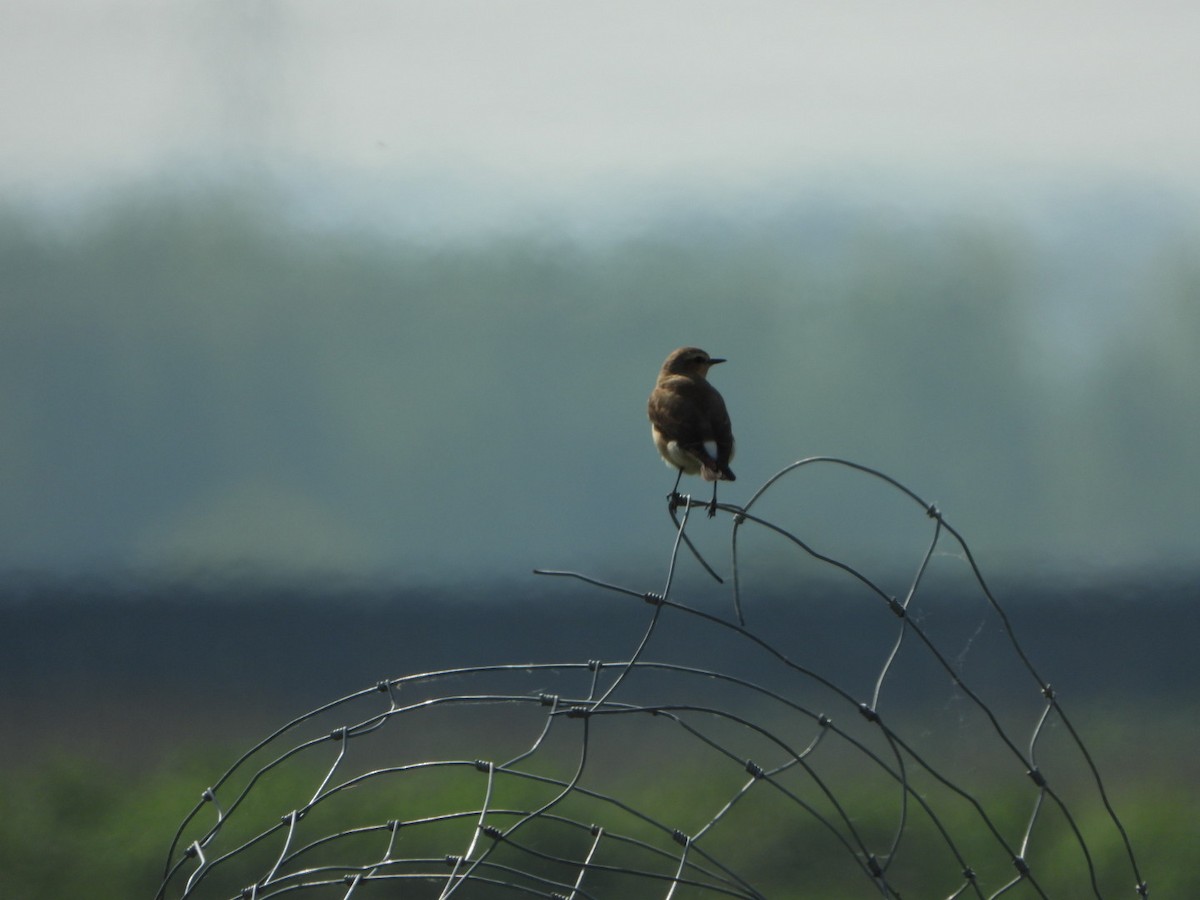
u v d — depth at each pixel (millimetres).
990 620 22422
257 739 17000
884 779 14109
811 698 18359
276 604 24703
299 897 11023
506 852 11508
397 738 16500
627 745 15867
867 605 22531
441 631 23422
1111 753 16078
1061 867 11617
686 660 20672
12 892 11570
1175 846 11859
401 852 11445
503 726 17078
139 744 16797
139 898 11531
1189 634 21516
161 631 23375
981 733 16625
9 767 15336
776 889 11688
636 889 11516
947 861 11883
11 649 21719
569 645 21984
